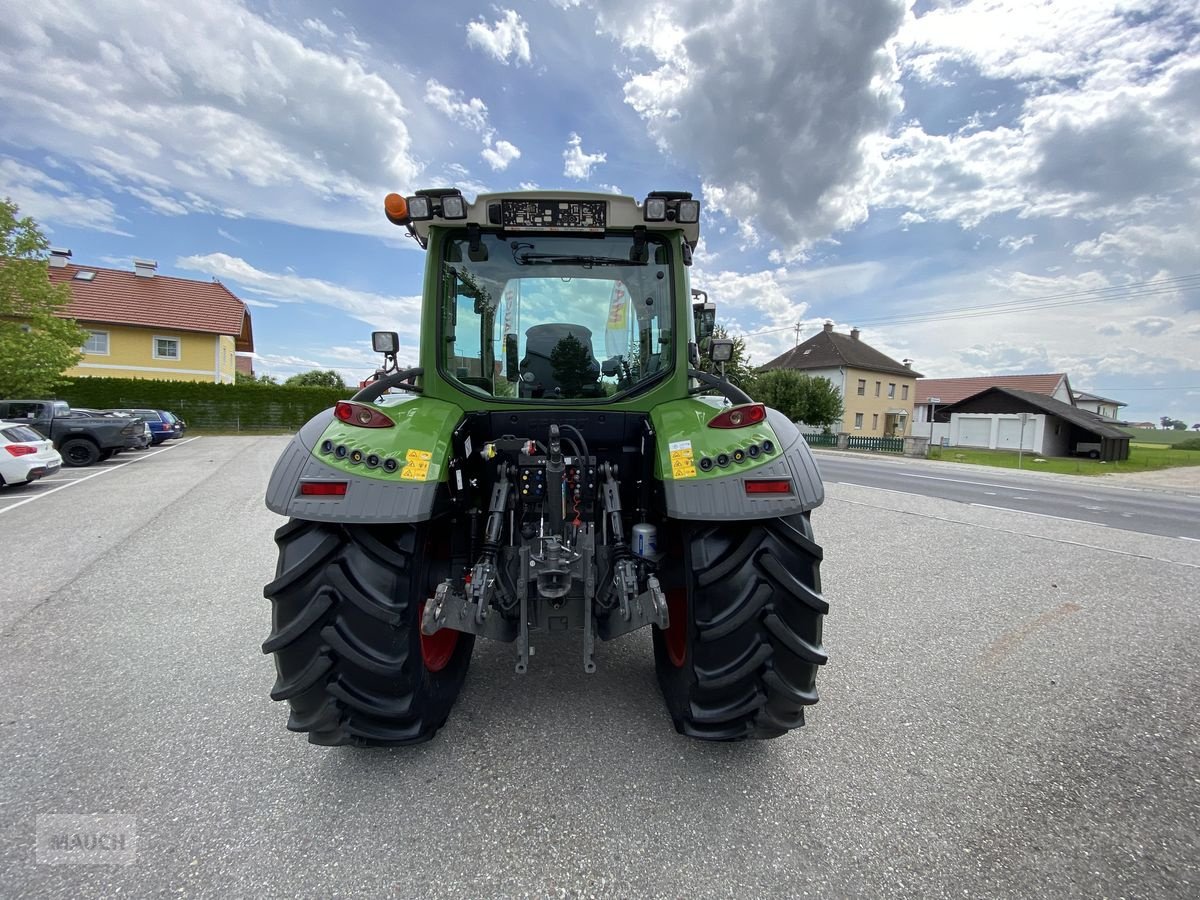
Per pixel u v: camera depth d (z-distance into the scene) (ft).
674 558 7.59
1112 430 95.91
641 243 8.37
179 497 25.95
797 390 104.12
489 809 6.15
